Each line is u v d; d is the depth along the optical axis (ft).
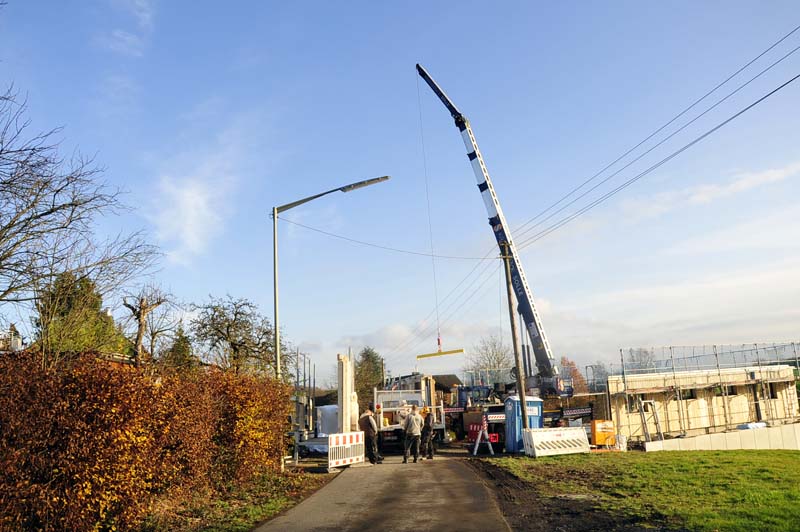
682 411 127.34
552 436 74.54
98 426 27.48
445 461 72.02
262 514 39.24
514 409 81.92
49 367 28.19
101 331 51.34
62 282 41.70
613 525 33.01
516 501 42.65
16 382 25.21
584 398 124.47
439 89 133.80
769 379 144.46
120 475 28.55
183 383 39.86
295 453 71.77
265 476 54.70
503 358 225.15
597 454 73.72
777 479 43.80
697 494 39.83
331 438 64.39
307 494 48.49
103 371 28.58
